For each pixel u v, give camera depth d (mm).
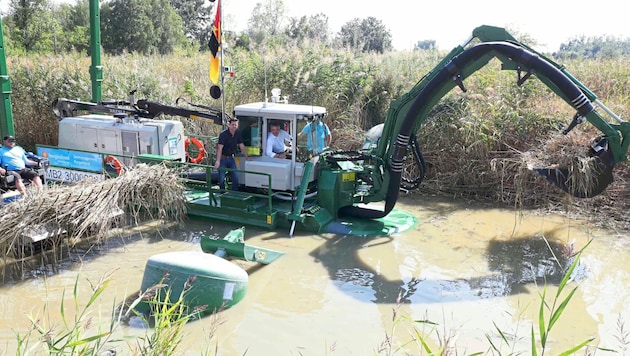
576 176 8266
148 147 9469
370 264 7203
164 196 8234
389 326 5402
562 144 9375
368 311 5758
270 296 6109
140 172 8148
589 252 7816
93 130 9914
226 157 8812
